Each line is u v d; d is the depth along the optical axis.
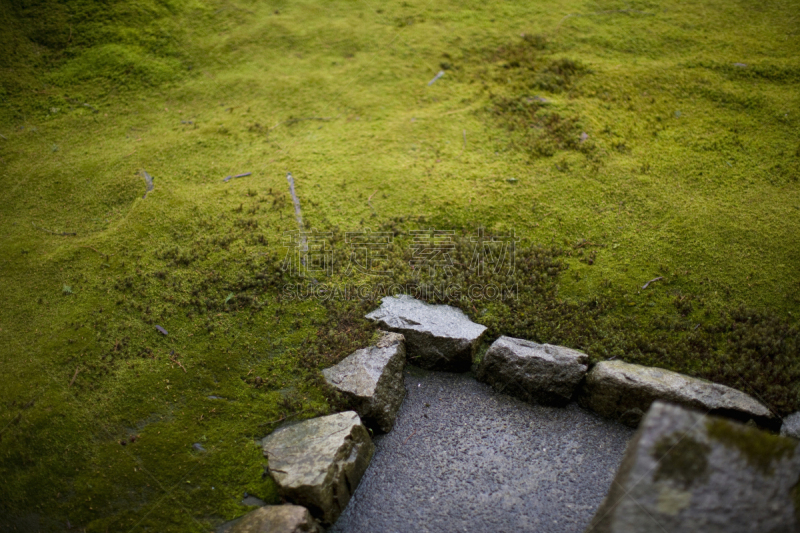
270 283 4.60
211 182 5.48
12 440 3.65
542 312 4.39
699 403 3.60
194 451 3.66
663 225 4.91
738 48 6.64
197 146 5.87
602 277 4.57
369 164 5.68
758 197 5.04
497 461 3.71
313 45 7.01
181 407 3.87
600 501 3.46
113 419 3.79
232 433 3.75
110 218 5.14
